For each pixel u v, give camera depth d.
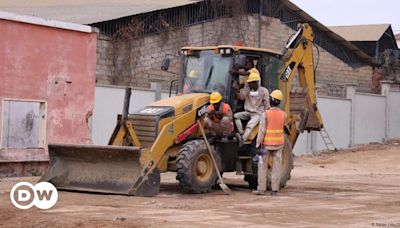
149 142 13.85
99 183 13.64
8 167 18.03
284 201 13.23
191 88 15.15
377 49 49.84
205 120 14.23
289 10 37.81
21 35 18.39
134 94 24.23
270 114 14.18
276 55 15.75
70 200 12.55
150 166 13.33
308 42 16.88
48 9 36.22
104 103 23.25
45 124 18.94
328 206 12.57
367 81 44.03
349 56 42.59
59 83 19.36
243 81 14.82
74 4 38.81
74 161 14.08
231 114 14.38
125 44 30.11
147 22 31.20
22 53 18.42
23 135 19.53
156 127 13.75
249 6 35.59
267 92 14.65
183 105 14.12
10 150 17.97
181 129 13.96
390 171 24.08
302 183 17.94
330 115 32.84
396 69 47.19
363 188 16.70
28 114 19.59
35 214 10.75
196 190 13.77
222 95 14.64
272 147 14.16
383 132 36.44
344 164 27.00
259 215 11.10
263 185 14.32
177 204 12.29
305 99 16.31
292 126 16.11
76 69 19.84
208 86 14.91
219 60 14.98
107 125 23.34
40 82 18.86
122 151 13.16
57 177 14.11
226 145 14.45
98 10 33.66
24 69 18.47
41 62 18.89
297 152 30.77
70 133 19.69
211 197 13.60
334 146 33.00
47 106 19.02
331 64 41.28
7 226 9.70
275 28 37.03
